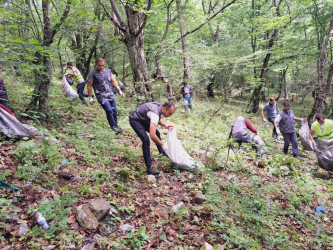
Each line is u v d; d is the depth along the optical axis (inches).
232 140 180.4
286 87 740.7
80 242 88.0
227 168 186.7
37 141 149.6
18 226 88.2
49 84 202.8
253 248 97.4
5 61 139.3
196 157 196.2
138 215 112.1
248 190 154.7
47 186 115.0
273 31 554.3
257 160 215.0
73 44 474.3
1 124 142.1
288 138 255.9
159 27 545.3
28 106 206.1
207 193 139.4
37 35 184.2
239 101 768.3
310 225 131.6
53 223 92.6
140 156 180.2
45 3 185.3
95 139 188.4
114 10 284.8
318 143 213.9
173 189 141.6
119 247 89.2
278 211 138.9
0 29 119.0
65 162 136.8
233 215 123.9
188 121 335.3
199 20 398.9
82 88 311.6
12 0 157.9
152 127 144.9
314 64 563.8
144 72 347.6
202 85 463.2
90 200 112.0
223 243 102.8
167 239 99.3
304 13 525.3
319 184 193.5
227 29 746.2
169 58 374.3
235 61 476.7
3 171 113.6
